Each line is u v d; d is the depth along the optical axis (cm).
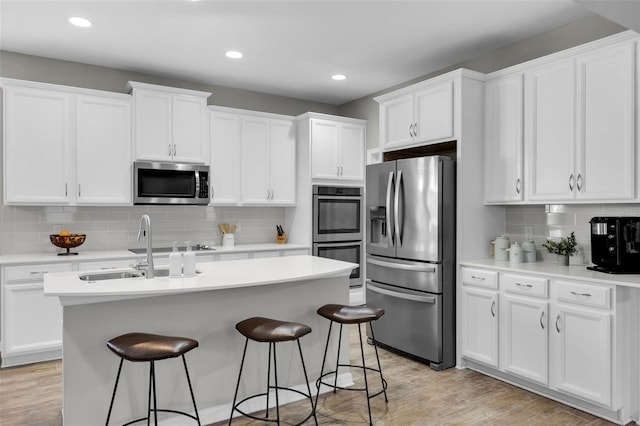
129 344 201
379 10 310
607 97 276
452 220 345
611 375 251
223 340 258
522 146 327
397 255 368
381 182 387
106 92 398
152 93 421
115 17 320
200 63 420
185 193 436
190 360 248
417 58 405
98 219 428
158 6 303
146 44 372
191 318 248
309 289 291
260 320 244
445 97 351
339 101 568
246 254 454
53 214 407
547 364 283
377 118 523
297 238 518
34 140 370
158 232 460
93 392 221
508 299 306
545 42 345
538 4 300
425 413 267
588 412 269
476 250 352
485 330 322
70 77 413
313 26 336
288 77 464
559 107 302
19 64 390
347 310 263
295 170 518
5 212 387
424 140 370
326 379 297
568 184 297
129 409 230
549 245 332
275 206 512
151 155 420
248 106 516
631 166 265
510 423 255
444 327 340
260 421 255
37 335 350
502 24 331
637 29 234
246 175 482
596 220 287
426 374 331
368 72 447
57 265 359
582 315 264
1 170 386
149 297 236
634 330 260
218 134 464
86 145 391
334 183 516
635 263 274
